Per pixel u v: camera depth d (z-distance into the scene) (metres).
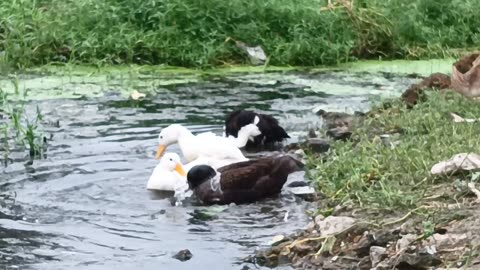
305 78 13.87
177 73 14.19
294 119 11.03
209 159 9.04
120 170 9.06
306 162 9.15
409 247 6.53
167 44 14.83
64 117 11.12
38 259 6.95
